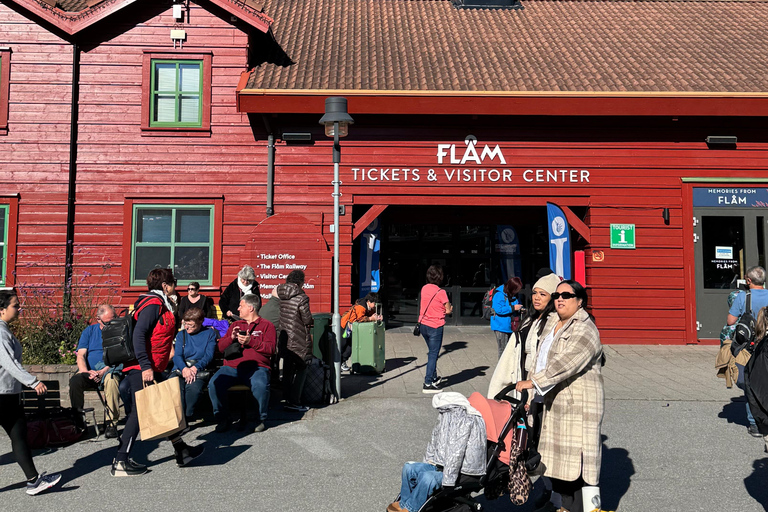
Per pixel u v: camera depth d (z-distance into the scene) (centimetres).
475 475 409
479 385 927
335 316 848
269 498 514
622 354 1177
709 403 823
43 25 1249
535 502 504
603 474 570
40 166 1237
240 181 1270
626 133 1294
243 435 691
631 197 1291
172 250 1257
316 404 816
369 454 625
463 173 1288
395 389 904
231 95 1277
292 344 789
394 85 1236
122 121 1257
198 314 736
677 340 1278
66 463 605
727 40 1488
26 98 1242
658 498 514
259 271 1240
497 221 1495
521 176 1290
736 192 1291
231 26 1281
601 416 421
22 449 520
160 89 1273
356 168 1284
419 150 1288
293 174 1277
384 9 1644
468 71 1312
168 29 1270
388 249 1505
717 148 1295
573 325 427
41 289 1153
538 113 1217
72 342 877
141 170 1257
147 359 560
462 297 1500
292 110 1202
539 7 1684
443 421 422
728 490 531
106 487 539
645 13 1652
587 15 1638
